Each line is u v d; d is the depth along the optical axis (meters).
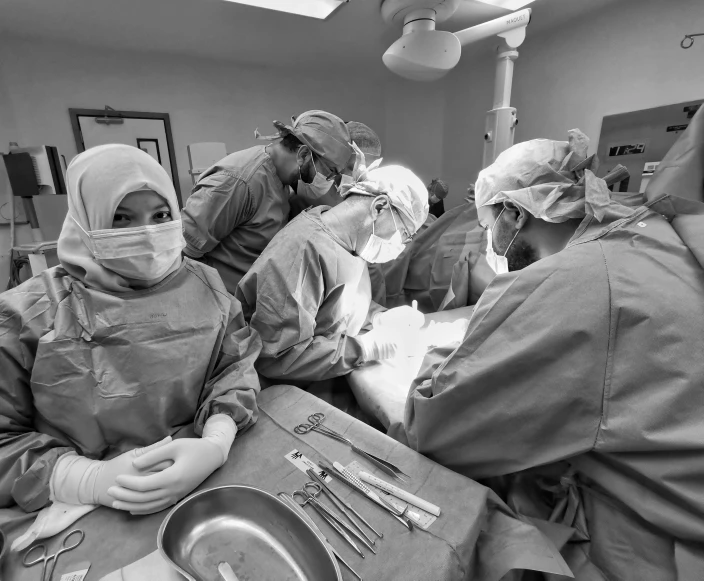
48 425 0.77
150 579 0.55
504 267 1.04
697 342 0.59
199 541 0.63
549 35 2.70
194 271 0.95
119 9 2.10
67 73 2.57
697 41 2.00
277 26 2.41
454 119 3.67
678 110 2.11
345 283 1.26
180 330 0.84
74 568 0.58
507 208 0.94
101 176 0.72
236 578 0.57
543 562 0.61
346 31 2.51
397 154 4.17
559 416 0.68
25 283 0.78
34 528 0.63
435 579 0.56
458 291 1.83
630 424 0.61
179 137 3.05
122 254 0.75
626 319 0.64
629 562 0.65
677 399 0.58
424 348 1.35
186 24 2.34
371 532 0.64
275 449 0.84
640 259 0.68
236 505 0.67
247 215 1.49
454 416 0.77
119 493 0.65
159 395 0.79
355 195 1.26
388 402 1.06
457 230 1.90
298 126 1.48
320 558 0.57
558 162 0.92
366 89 3.89
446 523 0.65
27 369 0.74
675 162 0.87
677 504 0.60
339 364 1.16
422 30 1.72
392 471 0.76
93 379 0.74
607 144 2.46
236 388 0.92
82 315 0.75
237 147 3.33
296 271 1.12
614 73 2.38
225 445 0.79
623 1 2.25
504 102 2.10
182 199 3.15
